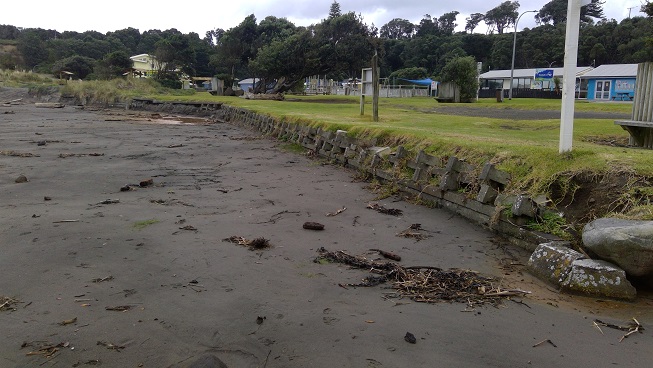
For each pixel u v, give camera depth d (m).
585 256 5.09
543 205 6.43
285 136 17.81
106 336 3.99
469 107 24.55
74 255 5.88
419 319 4.30
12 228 6.93
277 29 49.69
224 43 49.72
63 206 8.28
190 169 12.33
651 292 4.83
